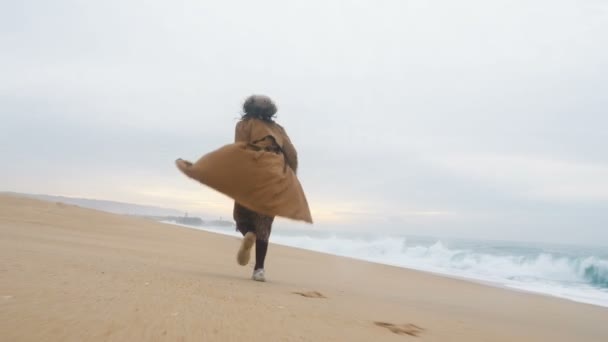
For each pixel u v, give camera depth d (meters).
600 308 8.48
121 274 4.02
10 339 1.89
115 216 19.17
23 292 2.66
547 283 14.92
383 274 11.27
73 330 2.10
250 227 5.39
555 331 5.26
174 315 2.66
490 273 17.33
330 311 3.81
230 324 2.68
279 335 2.64
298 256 13.77
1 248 4.94
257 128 5.23
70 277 3.42
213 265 7.38
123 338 2.12
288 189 5.06
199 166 4.81
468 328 4.28
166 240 12.90
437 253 22.31
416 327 3.79
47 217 14.50
